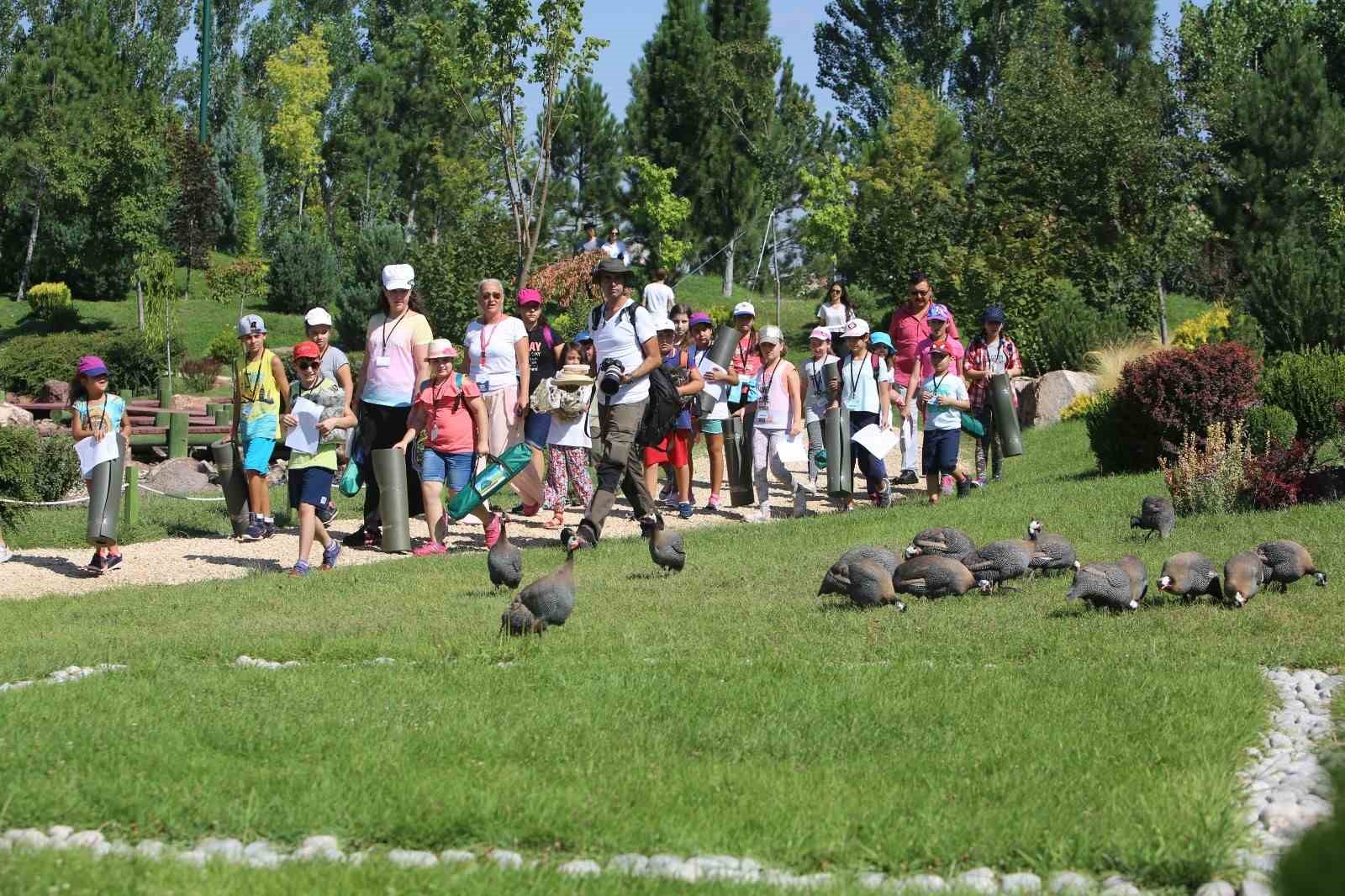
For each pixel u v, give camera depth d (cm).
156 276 4231
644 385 1253
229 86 7656
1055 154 3262
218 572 1343
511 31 3794
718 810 552
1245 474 1335
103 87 5662
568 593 905
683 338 1659
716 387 1625
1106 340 2692
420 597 1115
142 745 643
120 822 555
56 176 5047
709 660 823
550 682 773
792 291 5259
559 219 5103
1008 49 5875
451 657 854
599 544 1360
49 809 560
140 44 7431
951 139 4662
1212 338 2419
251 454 1491
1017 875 499
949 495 1628
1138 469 1648
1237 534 1178
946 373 1538
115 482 1338
